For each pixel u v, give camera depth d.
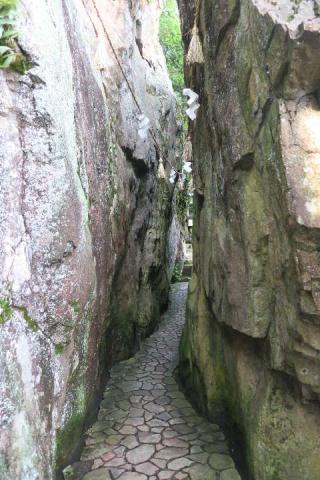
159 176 8.55
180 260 12.62
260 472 2.76
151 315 7.48
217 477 3.16
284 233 2.49
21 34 2.37
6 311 2.20
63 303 2.77
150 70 8.72
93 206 3.84
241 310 3.06
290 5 2.51
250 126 2.87
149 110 7.78
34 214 2.50
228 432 3.71
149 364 5.86
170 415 4.23
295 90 2.43
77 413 3.31
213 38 3.47
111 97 5.45
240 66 2.95
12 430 2.09
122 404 4.51
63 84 2.98
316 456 2.56
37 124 2.50
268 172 2.63
